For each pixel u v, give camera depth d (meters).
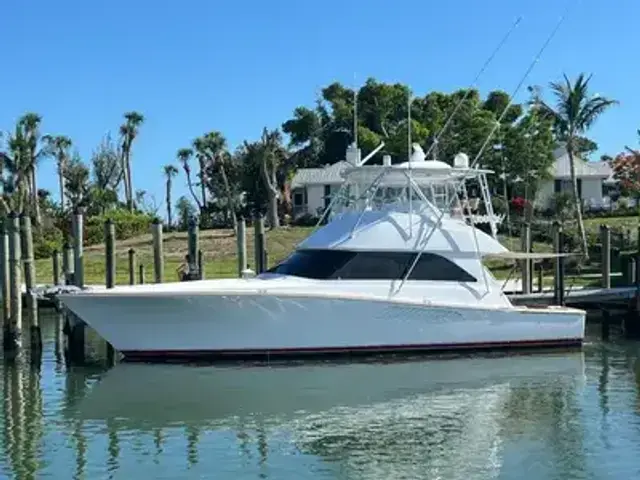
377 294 20.59
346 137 75.56
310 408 16.36
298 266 21.17
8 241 21.66
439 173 21.78
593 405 16.50
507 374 19.56
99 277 38.69
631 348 23.34
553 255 22.78
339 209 22.84
